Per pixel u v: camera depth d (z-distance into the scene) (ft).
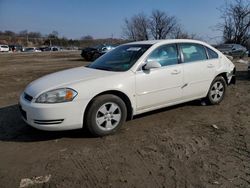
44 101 13.21
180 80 17.34
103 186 10.08
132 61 15.92
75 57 97.04
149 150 12.92
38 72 45.44
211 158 12.12
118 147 13.28
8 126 16.24
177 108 19.72
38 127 13.43
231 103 21.40
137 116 17.92
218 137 14.49
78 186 10.09
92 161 11.91
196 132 15.20
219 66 20.08
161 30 151.94
